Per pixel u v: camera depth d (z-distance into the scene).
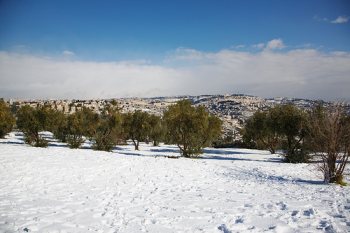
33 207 9.33
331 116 16.08
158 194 12.29
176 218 8.80
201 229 7.86
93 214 8.92
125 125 45.25
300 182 16.39
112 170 18.19
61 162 19.66
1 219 8.01
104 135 40.22
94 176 15.77
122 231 7.53
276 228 7.89
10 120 47.22
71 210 9.23
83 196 11.21
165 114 34.81
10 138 49.78
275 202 11.05
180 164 23.25
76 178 14.84
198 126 33.12
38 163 18.41
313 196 12.20
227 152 41.50
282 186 14.96
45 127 37.94
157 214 9.18
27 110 37.16
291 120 29.81
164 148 46.75
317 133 16.64
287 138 31.36
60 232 7.29
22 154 22.25
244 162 26.73
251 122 44.25
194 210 9.78
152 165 21.73
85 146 42.53
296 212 9.51
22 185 12.41
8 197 10.38
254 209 9.98
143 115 46.56
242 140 55.28
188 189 13.66
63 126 45.22
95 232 7.38
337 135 15.73
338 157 16.14
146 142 59.47
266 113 40.19
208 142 36.25
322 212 9.48
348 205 10.42
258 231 7.68
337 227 7.88
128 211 9.42
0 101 46.72
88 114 45.50
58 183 13.35
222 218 8.88
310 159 28.94
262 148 48.91
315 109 24.91
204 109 34.94
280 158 33.22
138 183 14.62
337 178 15.88
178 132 34.03
